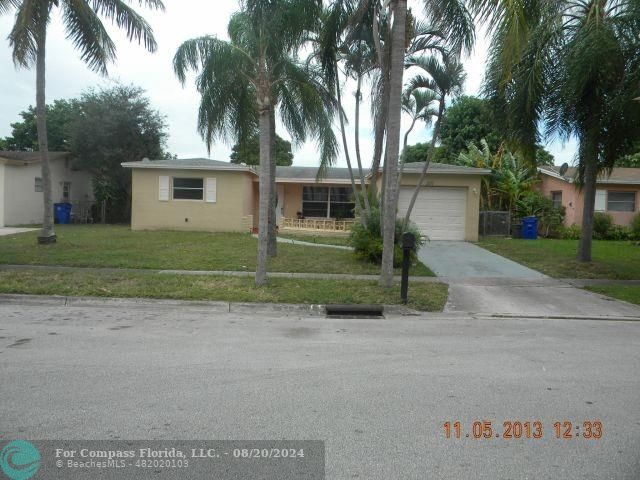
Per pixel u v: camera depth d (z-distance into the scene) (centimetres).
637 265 1405
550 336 763
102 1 1480
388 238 1073
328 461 371
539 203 2294
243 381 535
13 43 1451
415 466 366
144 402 473
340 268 1312
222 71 1096
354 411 460
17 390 499
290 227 2222
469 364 608
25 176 2514
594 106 1230
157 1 1496
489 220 2195
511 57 883
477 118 3209
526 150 1317
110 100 2722
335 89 1380
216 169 2197
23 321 809
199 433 413
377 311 945
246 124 1412
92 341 688
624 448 396
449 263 1451
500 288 1135
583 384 539
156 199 2239
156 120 2828
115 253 1447
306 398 489
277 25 1041
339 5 1221
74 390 501
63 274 1151
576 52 1120
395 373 569
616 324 860
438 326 829
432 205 2016
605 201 2341
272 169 1458
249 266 1314
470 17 1064
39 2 1387
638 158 3212
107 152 2683
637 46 1116
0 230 2131
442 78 1358
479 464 369
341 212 2486
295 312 936
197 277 1149
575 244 1892
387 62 1323
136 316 867
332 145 1399
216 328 787
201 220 2236
